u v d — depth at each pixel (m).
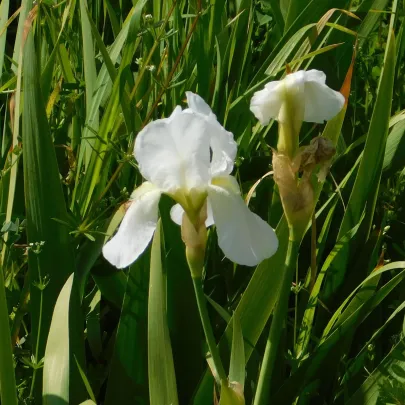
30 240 0.80
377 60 1.13
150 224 0.60
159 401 0.69
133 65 1.14
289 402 0.78
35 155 0.80
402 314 0.85
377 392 0.74
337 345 0.78
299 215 0.60
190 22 1.00
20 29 0.94
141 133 0.60
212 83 1.00
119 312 0.91
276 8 1.07
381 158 0.84
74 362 0.78
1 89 0.91
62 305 0.70
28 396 0.79
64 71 0.98
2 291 0.62
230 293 0.88
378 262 0.82
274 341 0.63
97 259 0.86
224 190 0.60
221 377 0.61
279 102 0.60
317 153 0.60
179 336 0.81
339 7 1.00
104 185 0.89
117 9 1.18
